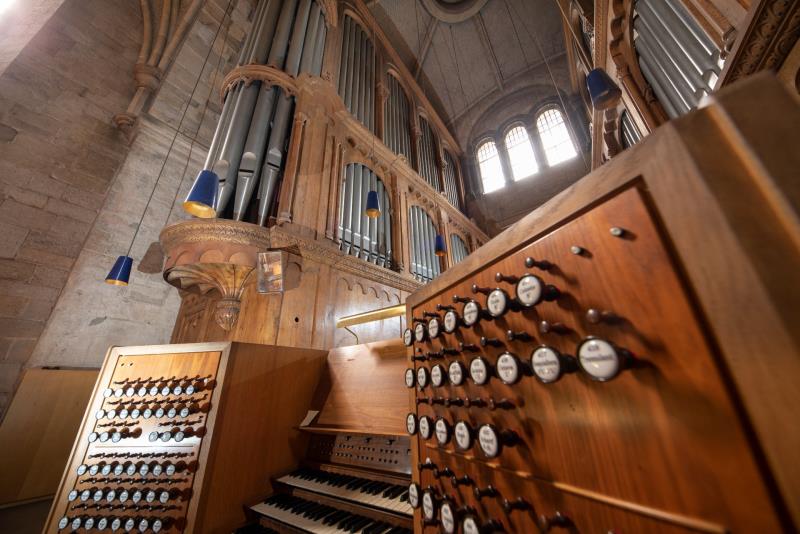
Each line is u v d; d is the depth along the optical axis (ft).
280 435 6.34
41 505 10.67
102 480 5.48
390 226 16.93
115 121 15.94
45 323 12.32
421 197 20.92
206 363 5.98
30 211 12.85
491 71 34.78
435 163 29.96
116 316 13.96
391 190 17.83
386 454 5.61
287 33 15.17
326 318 10.27
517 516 2.37
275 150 11.33
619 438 1.77
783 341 1.17
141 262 15.15
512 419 2.55
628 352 1.75
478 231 28.30
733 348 1.34
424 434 3.52
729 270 1.37
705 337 1.45
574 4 16.43
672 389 1.55
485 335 2.98
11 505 10.37
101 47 16.37
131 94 16.94
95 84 15.76
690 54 8.02
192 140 18.17
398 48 31.91
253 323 8.54
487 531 2.51
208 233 8.54
